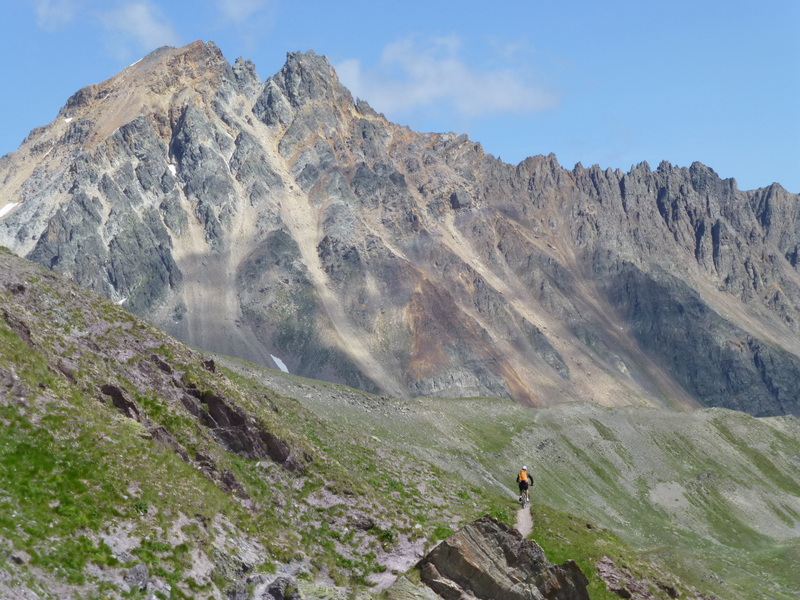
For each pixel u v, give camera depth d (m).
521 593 55.44
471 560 55.84
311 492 65.62
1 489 43.75
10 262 74.88
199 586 44.66
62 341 61.97
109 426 54.06
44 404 51.66
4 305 61.00
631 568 76.31
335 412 148.88
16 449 46.97
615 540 83.44
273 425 69.00
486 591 55.56
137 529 46.16
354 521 63.28
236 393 71.31
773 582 142.00
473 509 81.56
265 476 63.88
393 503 72.06
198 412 66.00
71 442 49.94
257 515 57.59
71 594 39.56
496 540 57.31
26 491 44.47
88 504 46.03
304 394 150.38
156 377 66.62
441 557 56.12
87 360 61.88
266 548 53.31
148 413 61.47
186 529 48.50
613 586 72.69
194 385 67.81
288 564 53.16
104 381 60.03
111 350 67.44
